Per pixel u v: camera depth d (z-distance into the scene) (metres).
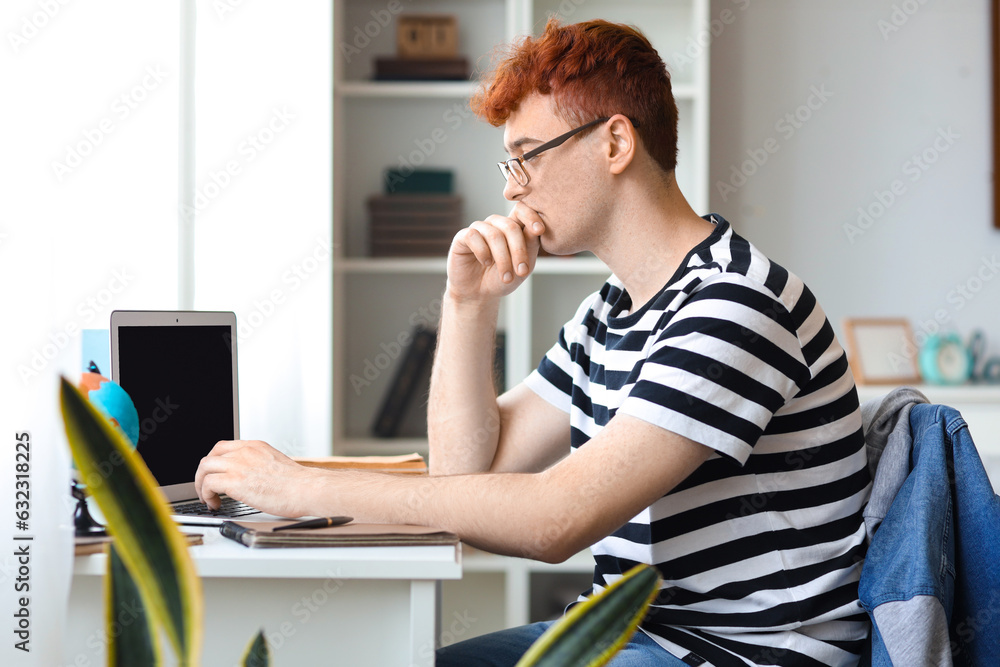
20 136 0.93
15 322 0.90
